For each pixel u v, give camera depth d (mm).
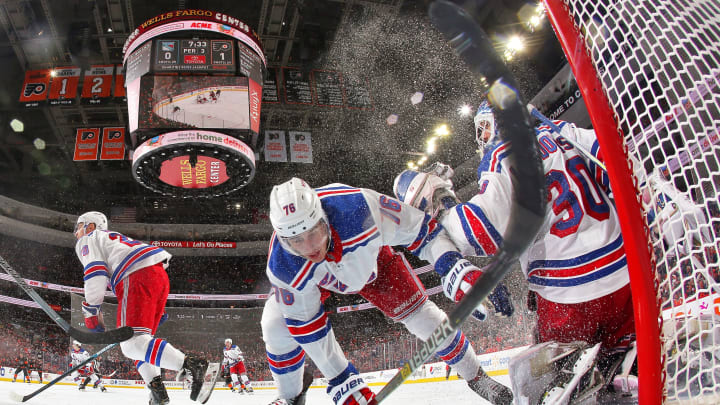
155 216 25219
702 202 1116
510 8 14102
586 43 1131
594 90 1103
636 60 1098
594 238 1763
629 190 1040
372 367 14719
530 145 829
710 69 1036
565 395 1484
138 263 3299
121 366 15930
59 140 21266
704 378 1340
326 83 19516
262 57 14359
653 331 979
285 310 2252
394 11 16984
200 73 13297
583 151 1816
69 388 10125
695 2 1110
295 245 1928
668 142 1111
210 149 13719
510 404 2221
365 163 23156
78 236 3494
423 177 2383
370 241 2076
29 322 20688
